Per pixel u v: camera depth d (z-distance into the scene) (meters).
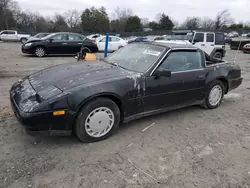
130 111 3.44
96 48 14.02
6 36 32.06
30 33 41.38
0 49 18.45
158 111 3.84
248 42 21.25
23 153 2.88
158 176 2.57
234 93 6.16
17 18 67.50
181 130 3.75
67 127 2.93
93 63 4.12
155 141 3.35
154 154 3.00
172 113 4.47
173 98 3.92
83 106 2.98
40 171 2.56
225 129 3.86
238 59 14.83
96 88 3.02
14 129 3.45
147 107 3.63
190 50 4.20
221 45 13.42
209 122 4.12
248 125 4.07
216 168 2.77
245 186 2.48
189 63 4.17
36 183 2.37
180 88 3.96
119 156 2.92
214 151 3.15
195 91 4.24
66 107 2.83
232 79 4.94
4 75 7.38
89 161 2.78
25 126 2.75
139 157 2.92
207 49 12.89
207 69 4.41
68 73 3.45
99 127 3.19
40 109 2.72
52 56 13.52
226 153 3.12
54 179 2.45
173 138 3.46
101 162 2.78
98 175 2.54
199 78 4.23
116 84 3.20
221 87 4.78
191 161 2.89
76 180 2.45
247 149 3.25
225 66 4.84
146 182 2.47
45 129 2.81
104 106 3.15
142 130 3.68
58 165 2.68
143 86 3.47
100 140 3.26
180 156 2.99
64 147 3.06
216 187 2.45
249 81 7.77
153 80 3.57
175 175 2.60
